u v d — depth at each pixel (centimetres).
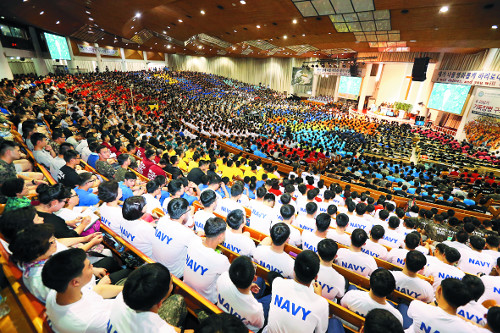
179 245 243
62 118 891
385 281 202
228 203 402
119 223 281
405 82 3316
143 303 133
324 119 2898
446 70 2403
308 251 192
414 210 676
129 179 387
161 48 3572
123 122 1159
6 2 1275
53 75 2414
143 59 4559
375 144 1911
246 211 479
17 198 265
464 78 2114
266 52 3136
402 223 517
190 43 2648
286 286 194
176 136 1060
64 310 147
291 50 2798
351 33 1598
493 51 1891
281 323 188
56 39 2742
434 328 201
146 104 2008
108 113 1166
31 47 2388
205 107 2723
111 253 267
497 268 341
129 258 245
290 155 1246
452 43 1667
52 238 172
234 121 2086
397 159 1638
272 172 866
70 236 244
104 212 290
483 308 247
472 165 1522
